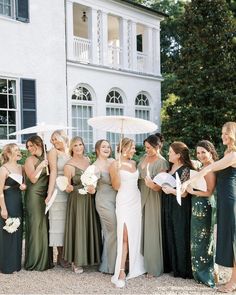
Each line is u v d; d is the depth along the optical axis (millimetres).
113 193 5461
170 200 5234
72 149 5641
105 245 5477
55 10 13766
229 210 4625
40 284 5090
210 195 4906
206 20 17609
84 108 15547
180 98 18094
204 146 5023
